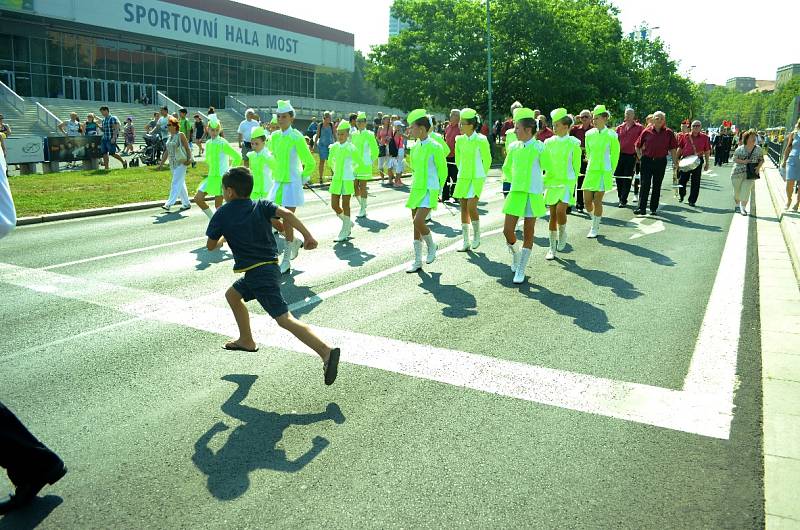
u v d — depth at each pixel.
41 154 20.64
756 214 14.40
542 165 7.94
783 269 8.66
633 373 5.08
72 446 3.93
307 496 3.41
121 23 41.28
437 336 5.93
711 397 4.63
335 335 5.93
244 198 4.88
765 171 27.58
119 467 3.70
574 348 5.64
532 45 44.44
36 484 3.33
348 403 4.53
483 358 5.38
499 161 35.12
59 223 12.41
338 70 60.59
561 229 9.70
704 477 3.61
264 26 51.38
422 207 8.44
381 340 5.80
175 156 14.14
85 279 7.96
